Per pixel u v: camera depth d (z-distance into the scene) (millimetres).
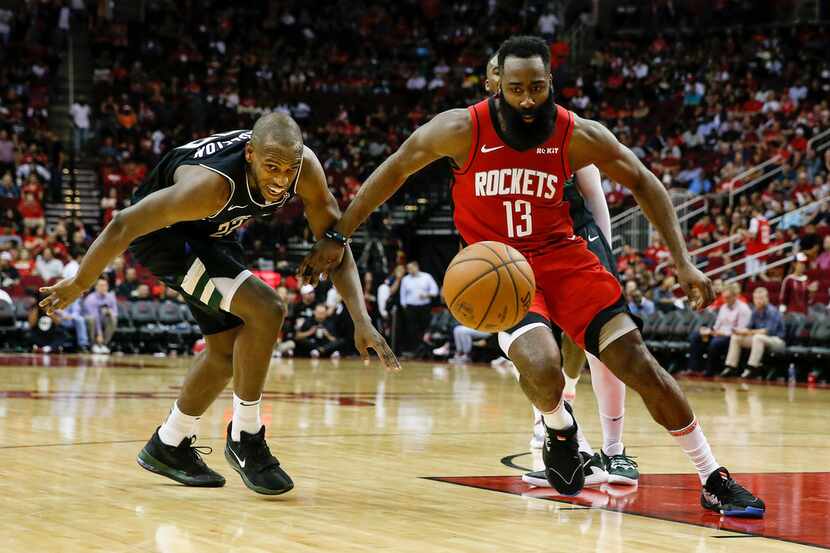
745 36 28625
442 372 15555
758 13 29609
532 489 4637
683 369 16641
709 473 4109
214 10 30875
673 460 5758
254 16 31062
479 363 18922
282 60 30188
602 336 4168
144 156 25109
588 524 3820
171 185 4285
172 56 29016
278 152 3973
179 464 4598
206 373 4523
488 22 31750
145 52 28672
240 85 28922
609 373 4957
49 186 23719
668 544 3461
